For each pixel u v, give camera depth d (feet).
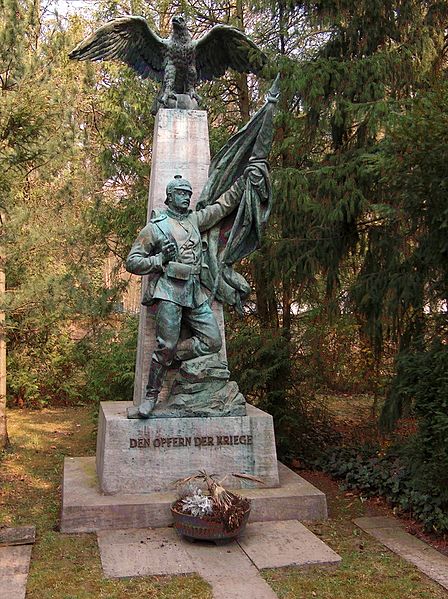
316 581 17.98
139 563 18.75
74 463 26.94
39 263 39.47
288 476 25.34
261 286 35.78
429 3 33.55
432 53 33.45
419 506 22.80
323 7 33.68
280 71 32.42
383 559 19.70
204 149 26.32
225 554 19.48
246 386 32.89
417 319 29.81
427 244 24.94
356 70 32.27
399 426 36.47
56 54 34.78
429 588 17.80
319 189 32.48
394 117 27.86
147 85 42.68
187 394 23.97
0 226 33.47
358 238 33.68
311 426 34.94
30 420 45.80
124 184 46.11
